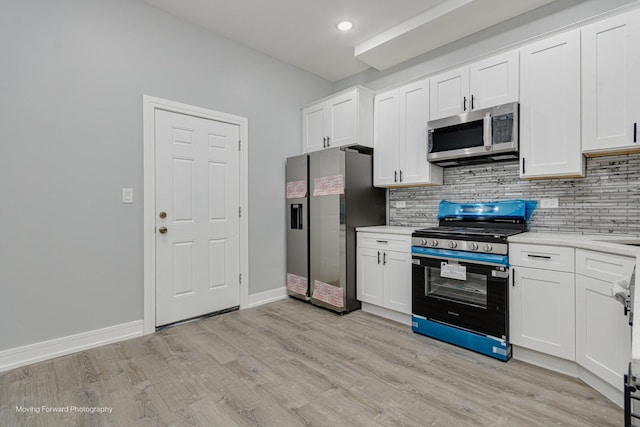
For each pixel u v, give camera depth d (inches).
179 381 77.0
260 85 139.2
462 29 114.7
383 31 123.5
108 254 99.0
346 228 126.0
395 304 115.4
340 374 80.1
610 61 79.3
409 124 123.1
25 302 85.7
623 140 77.4
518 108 94.7
